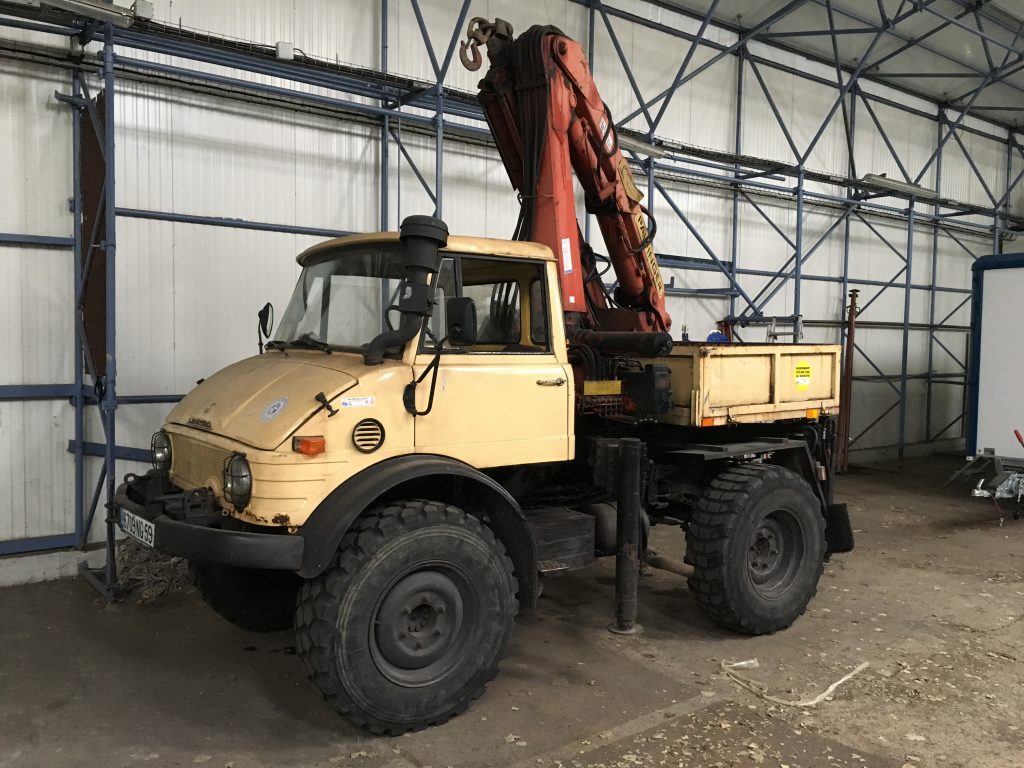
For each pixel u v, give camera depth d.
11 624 4.67
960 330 14.20
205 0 6.16
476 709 3.59
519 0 7.94
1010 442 8.98
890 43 10.84
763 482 4.51
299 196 6.69
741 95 10.07
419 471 3.29
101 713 3.55
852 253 12.09
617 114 8.80
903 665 4.12
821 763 3.11
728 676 3.96
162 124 6.01
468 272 3.99
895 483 10.27
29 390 5.56
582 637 4.50
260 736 3.34
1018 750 3.23
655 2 9.06
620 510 4.35
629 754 3.18
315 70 6.05
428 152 7.42
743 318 9.88
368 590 3.16
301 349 3.99
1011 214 14.41
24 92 5.46
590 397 4.32
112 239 4.82
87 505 5.83
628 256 5.18
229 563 3.03
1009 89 12.89
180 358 6.18
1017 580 5.76
